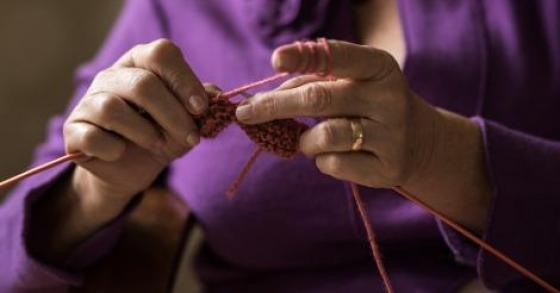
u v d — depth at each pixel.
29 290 0.68
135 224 0.73
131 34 0.77
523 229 0.62
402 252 0.70
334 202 0.68
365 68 0.53
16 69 1.03
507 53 0.68
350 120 0.55
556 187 0.62
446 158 0.60
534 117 0.68
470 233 0.62
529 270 0.63
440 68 0.67
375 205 0.68
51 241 0.69
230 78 0.71
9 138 1.03
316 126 0.55
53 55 1.04
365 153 0.56
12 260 0.68
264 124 0.57
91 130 0.57
